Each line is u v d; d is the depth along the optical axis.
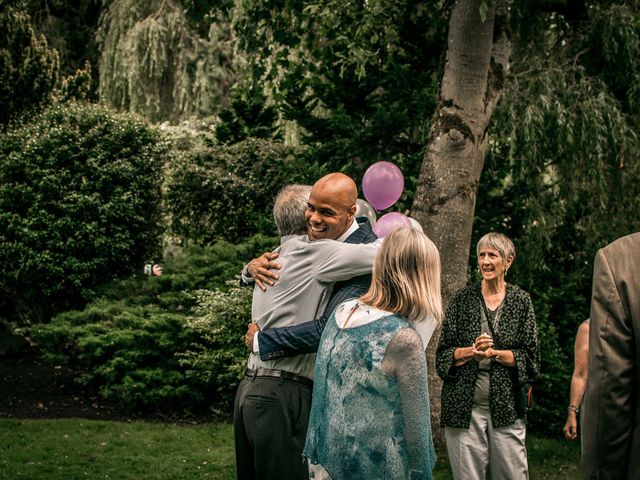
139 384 7.62
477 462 4.02
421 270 2.60
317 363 2.70
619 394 2.13
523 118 8.16
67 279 10.94
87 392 8.51
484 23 5.98
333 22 7.87
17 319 11.89
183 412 7.89
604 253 2.25
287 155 11.92
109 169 11.06
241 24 7.84
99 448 6.25
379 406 2.51
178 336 8.00
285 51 8.14
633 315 2.14
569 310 8.35
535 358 4.09
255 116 12.64
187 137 13.45
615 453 2.14
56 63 13.43
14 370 9.45
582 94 8.48
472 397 4.02
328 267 3.09
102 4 16.70
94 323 8.73
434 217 6.24
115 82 15.55
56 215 10.93
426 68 9.27
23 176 11.03
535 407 7.57
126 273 11.48
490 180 8.85
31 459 5.85
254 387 3.15
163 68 15.47
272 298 3.20
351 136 8.98
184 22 15.73
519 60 9.36
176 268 9.59
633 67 8.61
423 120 8.70
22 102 12.53
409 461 2.47
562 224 9.12
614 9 8.55
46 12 17.34
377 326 2.55
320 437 2.60
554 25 9.49
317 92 9.38
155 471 5.71
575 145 8.32
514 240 8.77
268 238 9.40
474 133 6.21
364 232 3.29
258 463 3.10
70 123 11.46
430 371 6.19
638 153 8.32
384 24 8.17
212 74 15.41
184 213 12.60
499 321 4.13
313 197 3.21
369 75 9.09
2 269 10.84
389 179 5.03
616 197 8.82
